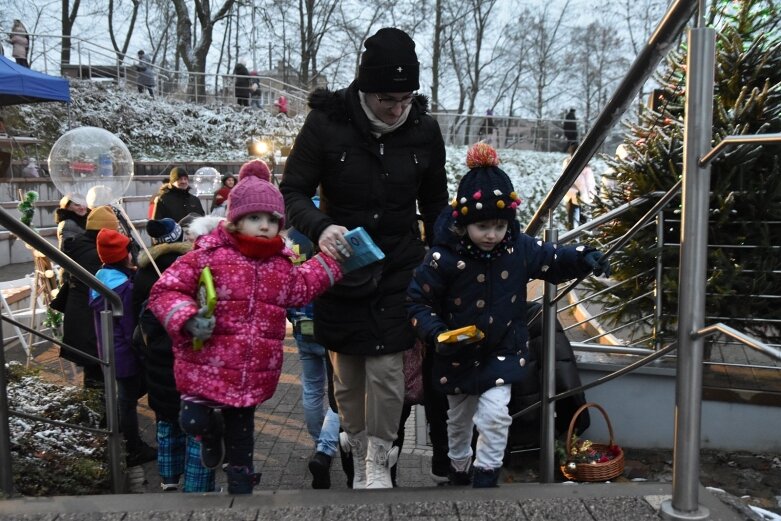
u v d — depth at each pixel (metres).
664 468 4.16
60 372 6.34
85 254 4.91
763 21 4.45
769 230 4.27
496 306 2.76
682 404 2.13
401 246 3.04
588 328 6.68
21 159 17.03
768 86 4.12
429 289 2.75
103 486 3.75
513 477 4.19
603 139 2.60
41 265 6.58
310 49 37.12
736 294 4.22
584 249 2.74
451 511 2.26
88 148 5.60
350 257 2.76
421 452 4.67
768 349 1.82
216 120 25.28
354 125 2.94
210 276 2.48
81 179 5.59
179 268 2.57
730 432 4.22
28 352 6.16
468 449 3.15
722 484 3.82
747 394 4.16
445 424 3.55
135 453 4.54
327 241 2.71
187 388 2.57
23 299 7.78
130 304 4.39
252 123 25.69
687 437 2.13
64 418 4.44
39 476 3.51
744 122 4.17
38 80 13.12
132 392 4.47
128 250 4.52
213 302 2.42
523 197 20.31
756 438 4.19
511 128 27.09
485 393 2.79
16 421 4.13
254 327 2.58
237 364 2.55
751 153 4.13
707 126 2.03
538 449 4.29
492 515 2.23
